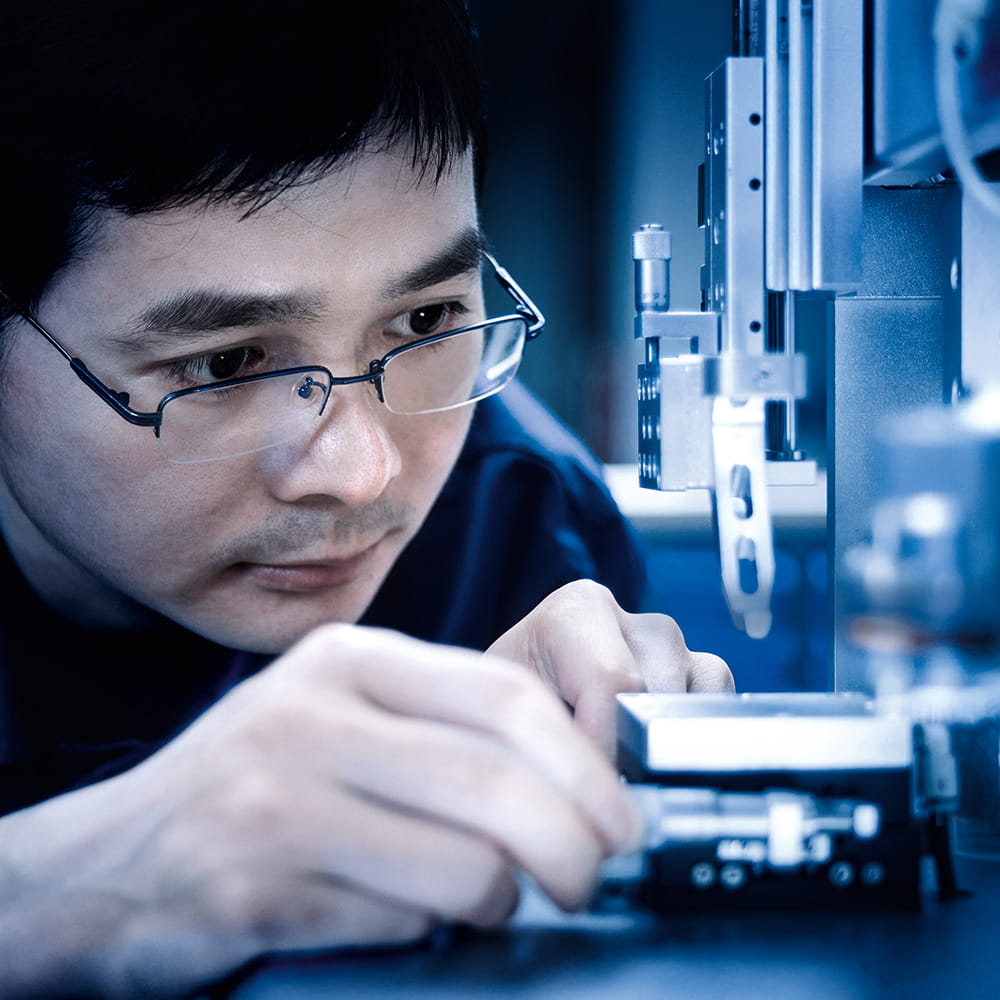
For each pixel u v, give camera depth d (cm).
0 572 95
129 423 69
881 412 67
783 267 63
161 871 43
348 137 63
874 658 64
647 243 66
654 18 295
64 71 63
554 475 124
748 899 45
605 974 39
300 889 42
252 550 75
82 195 64
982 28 50
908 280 67
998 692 58
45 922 46
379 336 74
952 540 61
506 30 333
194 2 61
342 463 71
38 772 91
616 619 75
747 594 63
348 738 43
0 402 72
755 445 63
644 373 67
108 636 99
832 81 61
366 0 64
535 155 339
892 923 43
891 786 46
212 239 64
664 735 46
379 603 118
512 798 41
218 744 44
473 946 41
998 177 58
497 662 46
